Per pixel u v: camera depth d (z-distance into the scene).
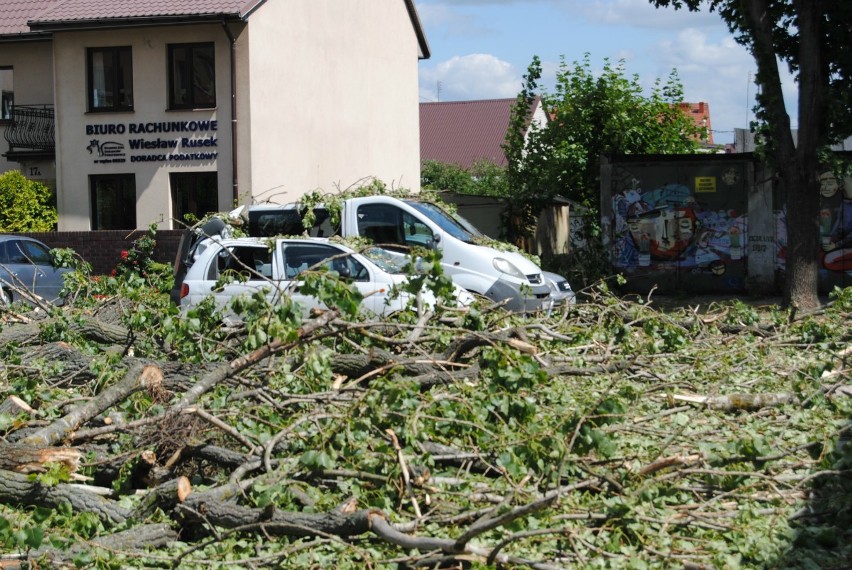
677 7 21.22
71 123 28.33
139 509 5.95
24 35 30.53
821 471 6.25
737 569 5.21
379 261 13.60
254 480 6.06
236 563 5.38
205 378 7.18
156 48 27.69
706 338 11.64
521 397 6.86
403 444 6.54
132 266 25.19
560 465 5.72
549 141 26.77
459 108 71.81
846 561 5.35
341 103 32.03
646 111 28.11
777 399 8.53
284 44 28.89
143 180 28.00
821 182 22.70
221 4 27.08
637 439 7.32
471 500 6.01
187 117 27.66
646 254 23.83
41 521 5.66
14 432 7.23
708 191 23.42
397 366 7.69
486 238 15.74
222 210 27.53
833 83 20.08
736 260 23.39
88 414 6.92
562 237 31.50
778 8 20.39
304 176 29.95
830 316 12.52
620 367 9.30
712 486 6.24
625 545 5.53
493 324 10.12
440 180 51.50
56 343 9.38
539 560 5.32
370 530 5.42
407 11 36.72
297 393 8.02
